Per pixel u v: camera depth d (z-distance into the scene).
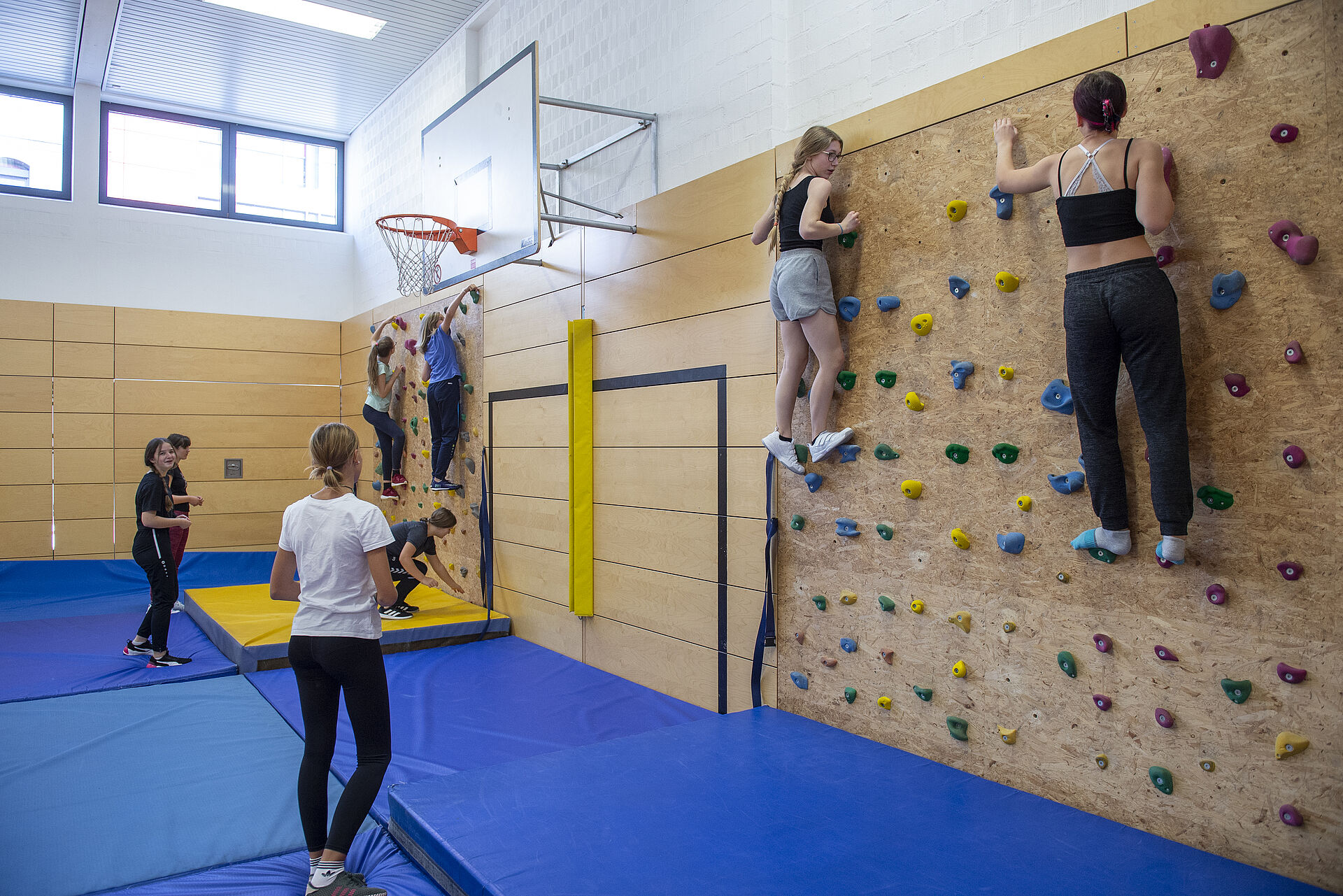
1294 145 2.20
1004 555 2.87
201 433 8.66
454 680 4.67
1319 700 2.18
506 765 3.10
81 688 4.54
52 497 8.00
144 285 8.62
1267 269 2.25
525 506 5.66
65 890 2.52
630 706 4.18
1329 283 2.14
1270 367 2.25
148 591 7.64
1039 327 2.75
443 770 3.37
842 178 3.42
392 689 4.50
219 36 7.36
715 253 4.03
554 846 2.46
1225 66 2.31
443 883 2.50
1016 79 2.80
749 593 3.87
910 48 3.64
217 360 8.75
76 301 8.30
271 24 7.18
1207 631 2.38
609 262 4.80
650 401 4.47
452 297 6.60
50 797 3.18
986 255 2.90
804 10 4.14
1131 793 2.55
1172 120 2.43
